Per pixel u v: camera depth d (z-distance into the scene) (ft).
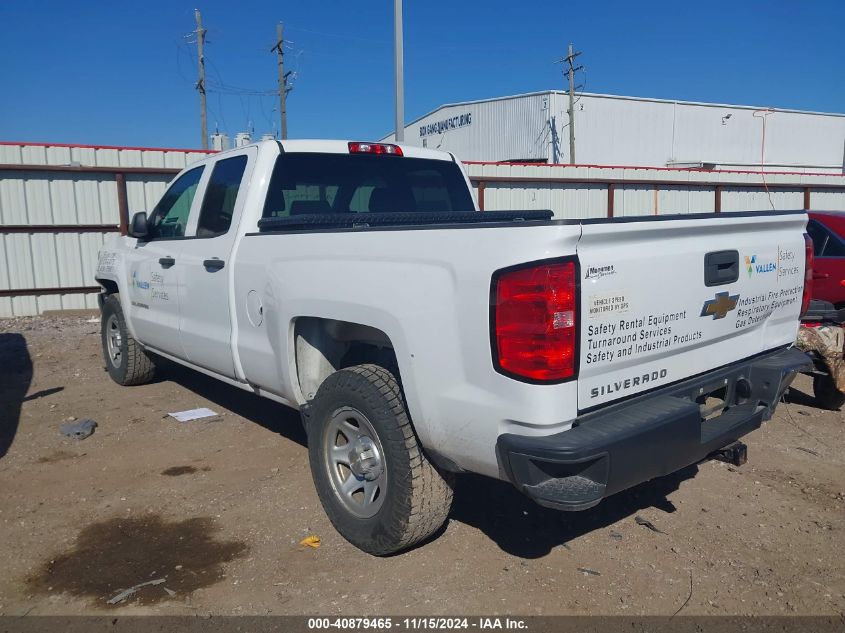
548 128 141.18
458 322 9.62
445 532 12.66
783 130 163.32
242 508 13.78
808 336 18.85
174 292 17.58
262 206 14.96
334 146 16.21
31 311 42.32
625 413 9.84
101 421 19.33
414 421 10.52
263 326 13.78
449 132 167.12
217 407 20.52
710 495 14.19
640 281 9.86
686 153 152.66
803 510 13.51
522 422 9.11
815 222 24.11
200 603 10.59
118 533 12.84
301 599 10.65
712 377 11.54
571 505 8.78
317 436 12.37
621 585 10.94
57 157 41.96
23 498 14.38
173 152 44.93
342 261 11.48
